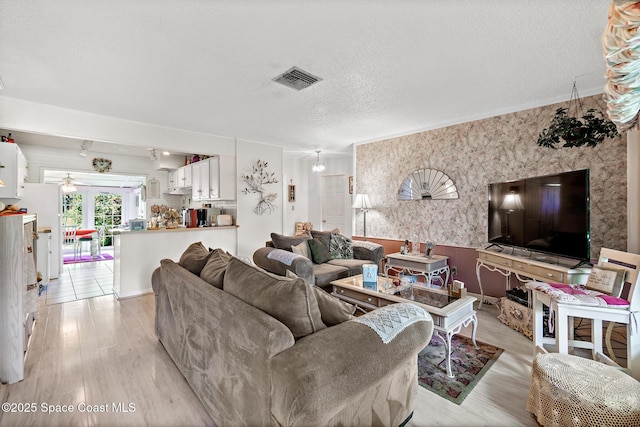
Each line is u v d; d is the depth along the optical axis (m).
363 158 5.16
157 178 6.64
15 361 2.01
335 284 2.96
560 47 2.15
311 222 7.23
